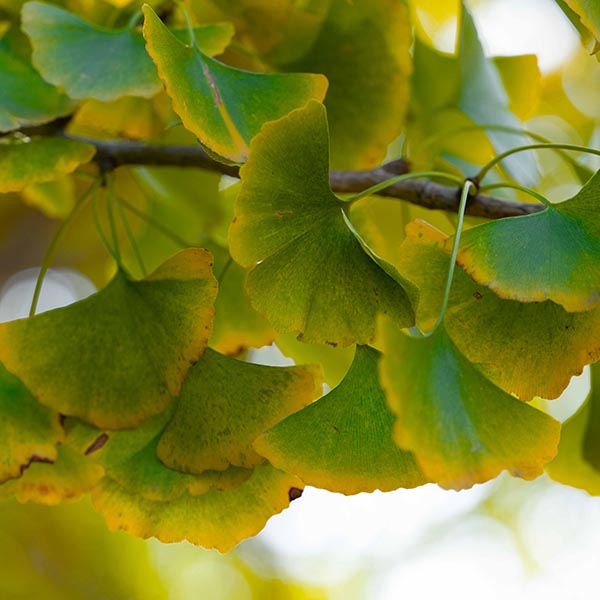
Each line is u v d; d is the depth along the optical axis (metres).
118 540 1.73
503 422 0.82
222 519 0.88
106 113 0.93
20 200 1.45
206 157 0.95
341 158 0.97
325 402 0.85
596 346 0.85
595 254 0.84
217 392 0.87
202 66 0.86
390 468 0.84
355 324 0.84
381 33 0.95
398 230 1.01
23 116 0.91
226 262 0.98
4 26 0.96
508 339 0.85
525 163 1.02
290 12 0.95
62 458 0.89
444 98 1.01
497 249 0.83
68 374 0.86
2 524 1.68
